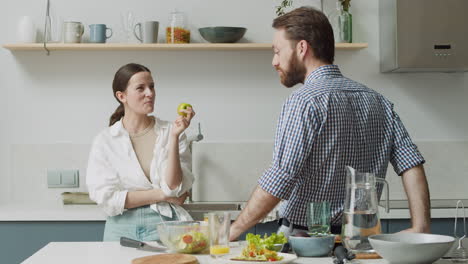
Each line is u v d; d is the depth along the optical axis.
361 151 1.95
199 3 3.73
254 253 1.63
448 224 3.18
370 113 1.95
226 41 3.54
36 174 3.70
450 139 3.79
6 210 3.27
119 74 2.83
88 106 3.70
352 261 1.62
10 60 3.69
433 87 3.78
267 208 1.85
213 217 1.69
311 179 1.91
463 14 3.43
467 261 1.64
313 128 1.83
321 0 3.71
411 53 3.43
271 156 3.72
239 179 3.71
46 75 3.70
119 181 2.75
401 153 2.02
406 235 1.61
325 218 1.77
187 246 1.78
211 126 3.73
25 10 3.70
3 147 3.70
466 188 3.76
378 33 3.76
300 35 1.95
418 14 3.42
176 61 3.72
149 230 2.72
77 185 3.69
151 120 2.90
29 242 3.19
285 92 3.75
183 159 2.87
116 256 1.76
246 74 3.74
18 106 3.70
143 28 3.56
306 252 1.72
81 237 3.19
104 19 3.71
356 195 1.67
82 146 3.70
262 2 3.74
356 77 3.77
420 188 2.00
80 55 3.70
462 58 3.44
